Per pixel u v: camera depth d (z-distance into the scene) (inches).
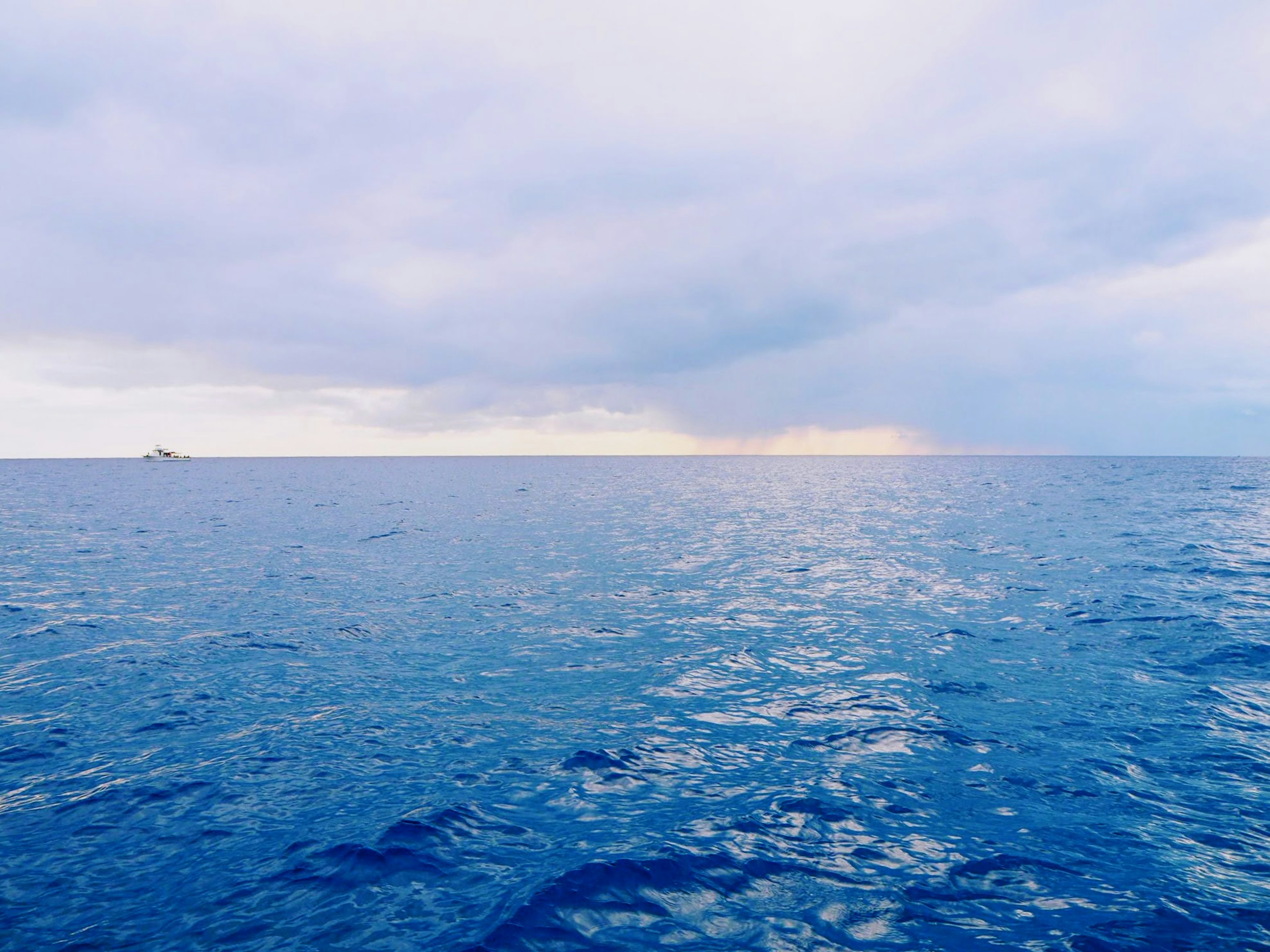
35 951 188.9
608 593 727.1
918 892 216.1
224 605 668.7
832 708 386.3
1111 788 286.8
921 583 748.6
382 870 231.0
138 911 208.8
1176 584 711.1
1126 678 426.0
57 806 279.6
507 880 224.5
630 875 225.9
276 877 227.3
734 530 1323.8
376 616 623.8
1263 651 473.4
